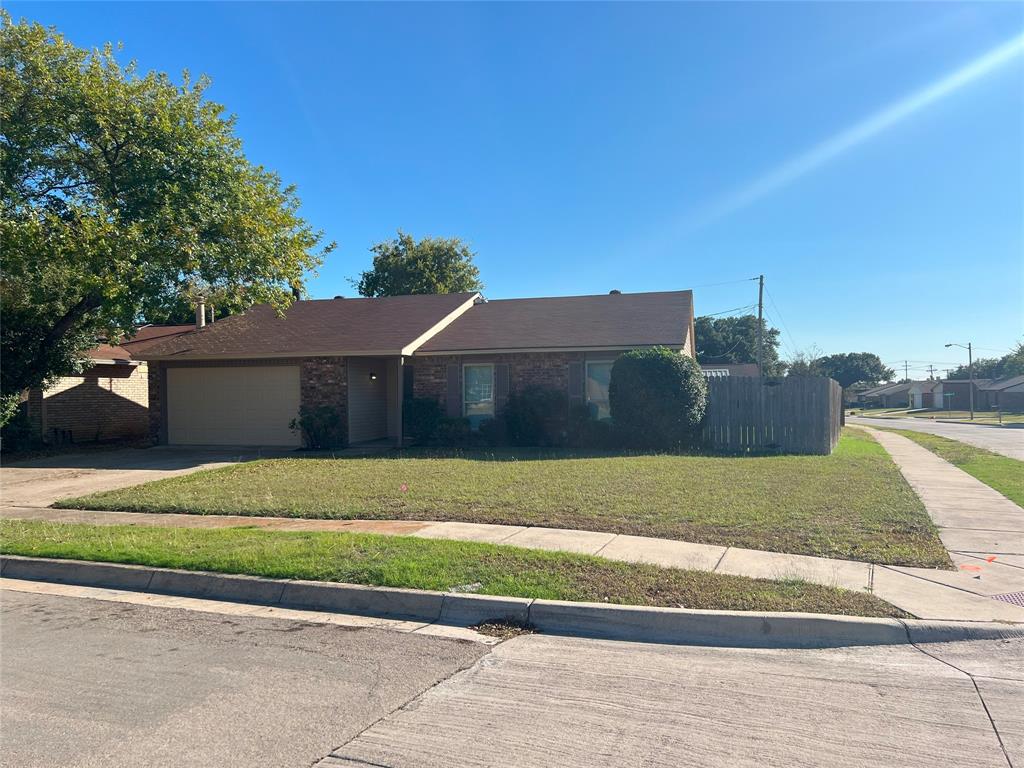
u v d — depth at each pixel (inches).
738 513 381.7
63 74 650.8
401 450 732.0
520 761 148.1
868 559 298.5
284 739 158.4
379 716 169.8
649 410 694.5
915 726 163.9
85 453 756.6
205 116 714.8
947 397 3184.1
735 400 716.0
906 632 221.0
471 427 788.6
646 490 452.4
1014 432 1300.4
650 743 155.7
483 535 343.3
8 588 290.7
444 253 1718.8
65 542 332.2
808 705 175.3
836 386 833.5
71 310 734.5
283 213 775.7
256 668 201.0
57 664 204.7
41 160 658.8
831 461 606.5
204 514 411.8
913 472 595.8
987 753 151.3
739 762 147.5
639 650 215.8
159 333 1085.1
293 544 318.7
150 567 294.4
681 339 738.2
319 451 743.1
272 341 818.2
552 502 416.5
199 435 835.4
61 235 606.5
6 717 170.1
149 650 216.1
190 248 670.5
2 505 454.9
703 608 235.6
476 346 768.9
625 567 281.7
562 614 239.3
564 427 753.0
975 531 356.5
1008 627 221.8
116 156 689.6
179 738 159.0
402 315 873.5
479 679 192.7
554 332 789.9
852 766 146.2
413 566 280.5
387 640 225.0
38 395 872.3
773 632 225.9
